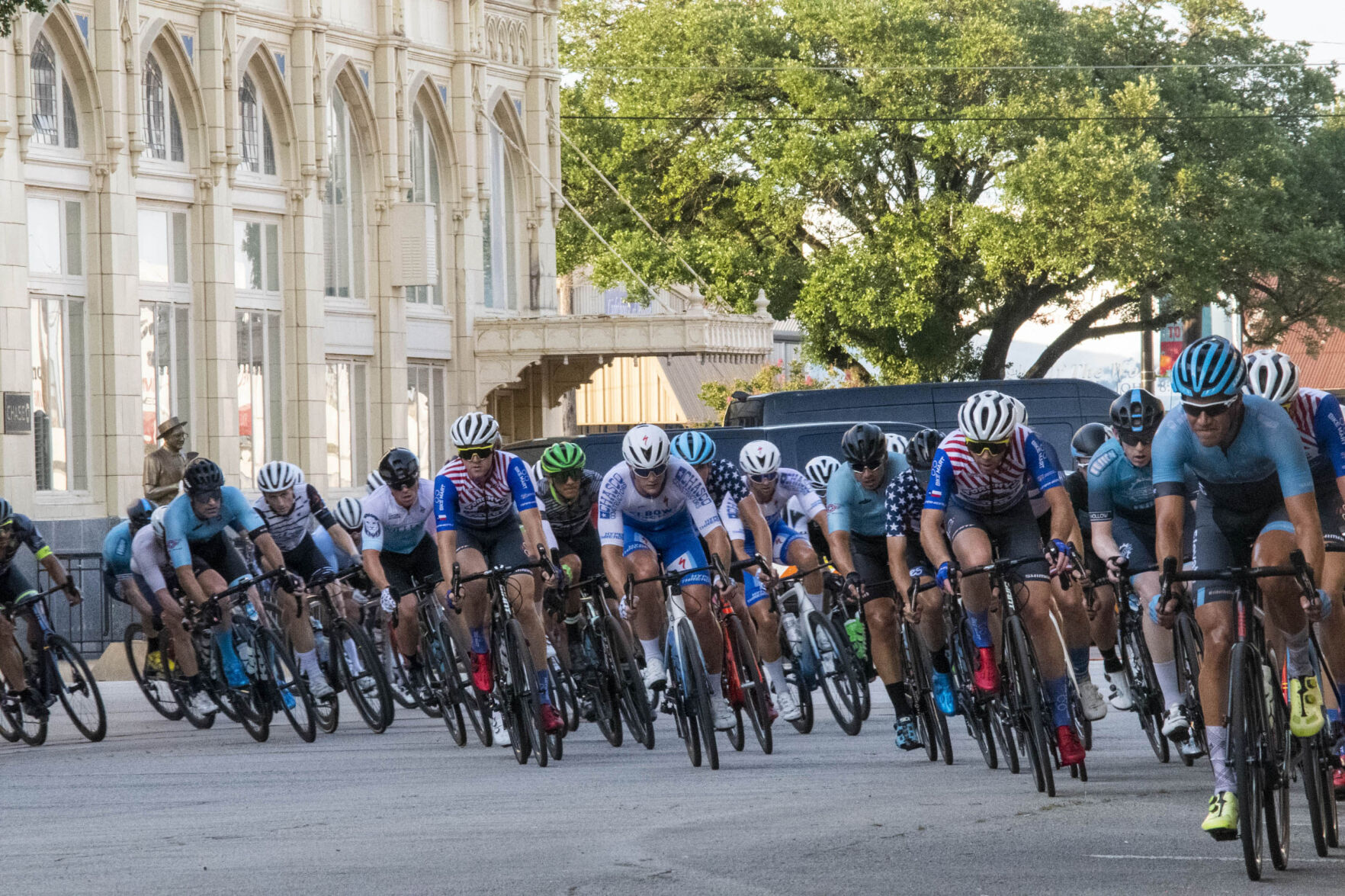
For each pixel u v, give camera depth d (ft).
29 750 102.01
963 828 62.44
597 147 342.23
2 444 174.91
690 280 326.85
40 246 183.42
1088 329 354.95
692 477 85.71
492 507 89.04
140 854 61.31
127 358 191.01
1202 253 317.42
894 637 87.76
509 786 78.07
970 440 72.23
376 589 113.09
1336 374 570.05
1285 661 58.70
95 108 188.44
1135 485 81.66
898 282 318.24
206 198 205.05
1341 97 357.20
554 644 97.04
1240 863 54.95
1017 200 306.76
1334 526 60.59
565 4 367.25
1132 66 325.62
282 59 218.38
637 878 53.88
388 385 237.66
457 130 251.39
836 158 312.29
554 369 270.67
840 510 89.30
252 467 216.74
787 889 51.88
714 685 88.89
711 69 329.31
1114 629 85.15
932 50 317.22
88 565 182.80
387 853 59.72
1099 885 51.72
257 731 104.32
